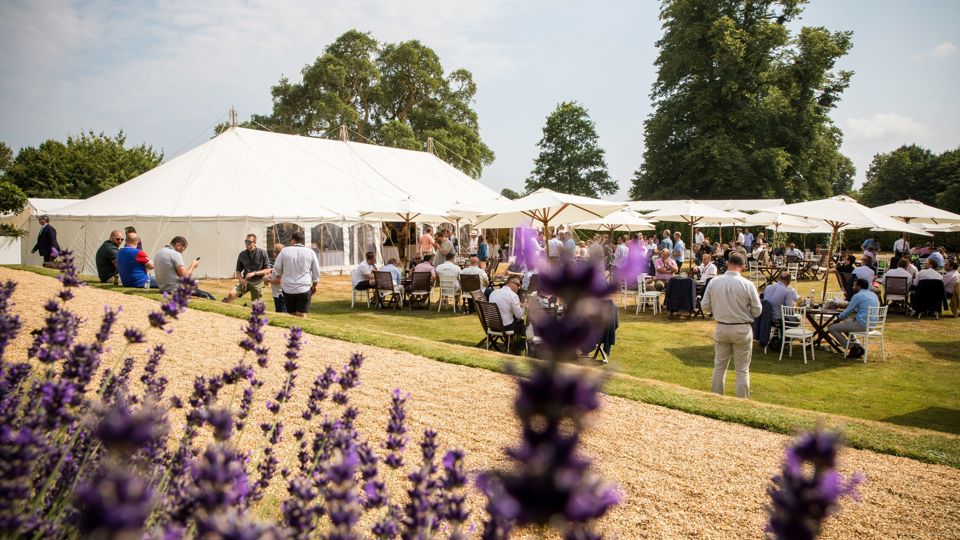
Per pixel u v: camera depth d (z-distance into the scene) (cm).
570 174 5369
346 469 122
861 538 333
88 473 183
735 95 3612
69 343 189
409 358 696
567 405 43
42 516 154
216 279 1817
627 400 572
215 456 92
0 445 110
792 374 859
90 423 176
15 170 3731
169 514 139
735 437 479
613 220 1925
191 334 750
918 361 945
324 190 2289
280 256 965
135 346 664
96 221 1856
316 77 4247
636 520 340
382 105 4581
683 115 3819
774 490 60
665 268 1530
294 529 146
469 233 2727
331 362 651
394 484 350
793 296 977
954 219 1905
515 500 46
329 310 1360
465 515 148
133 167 4150
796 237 3594
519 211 1221
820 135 3778
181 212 1839
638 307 1448
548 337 42
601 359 902
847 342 966
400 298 1432
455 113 4812
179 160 2206
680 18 3756
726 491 380
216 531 79
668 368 879
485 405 525
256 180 2112
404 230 2625
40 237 1647
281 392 261
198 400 221
